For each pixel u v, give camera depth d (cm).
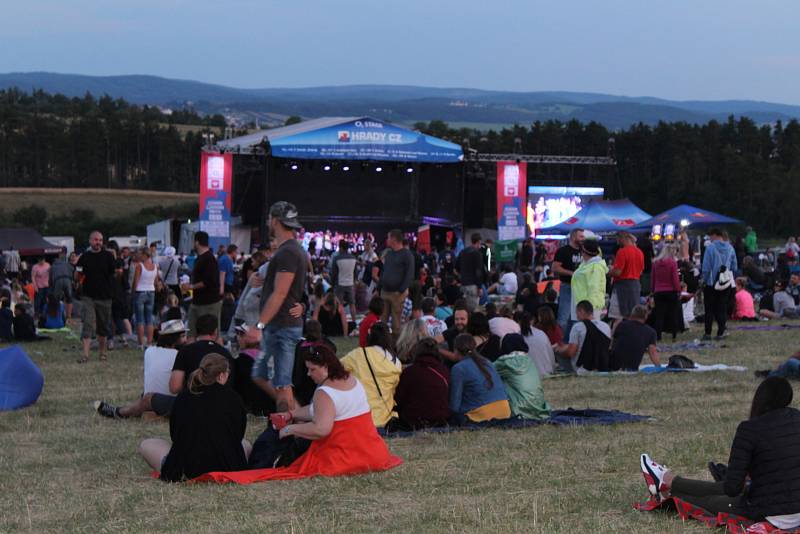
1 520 672
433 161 3947
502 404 1012
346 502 700
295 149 3806
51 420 1087
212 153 3650
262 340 960
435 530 626
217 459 780
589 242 1606
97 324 1652
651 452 857
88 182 12838
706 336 1836
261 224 4034
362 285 2416
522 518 655
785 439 590
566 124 9106
